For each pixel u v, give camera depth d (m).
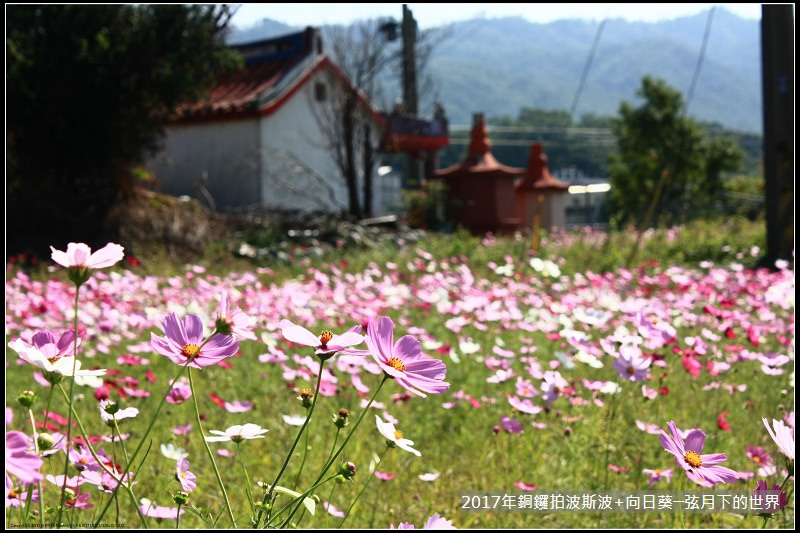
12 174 14.02
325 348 1.60
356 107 20.77
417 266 10.84
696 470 1.79
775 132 12.01
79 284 1.64
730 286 7.89
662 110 35.84
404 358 1.64
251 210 17.00
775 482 2.95
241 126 20.89
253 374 4.96
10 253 12.76
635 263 12.29
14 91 13.48
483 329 5.36
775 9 11.87
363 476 3.45
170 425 3.94
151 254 12.88
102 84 14.33
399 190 26.00
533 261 7.85
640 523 3.13
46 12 13.94
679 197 36.16
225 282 8.94
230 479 3.32
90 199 14.46
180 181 21.97
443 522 1.83
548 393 3.31
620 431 3.75
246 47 22.94
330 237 15.48
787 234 11.95
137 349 4.41
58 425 3.41
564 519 3.20
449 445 3.97
